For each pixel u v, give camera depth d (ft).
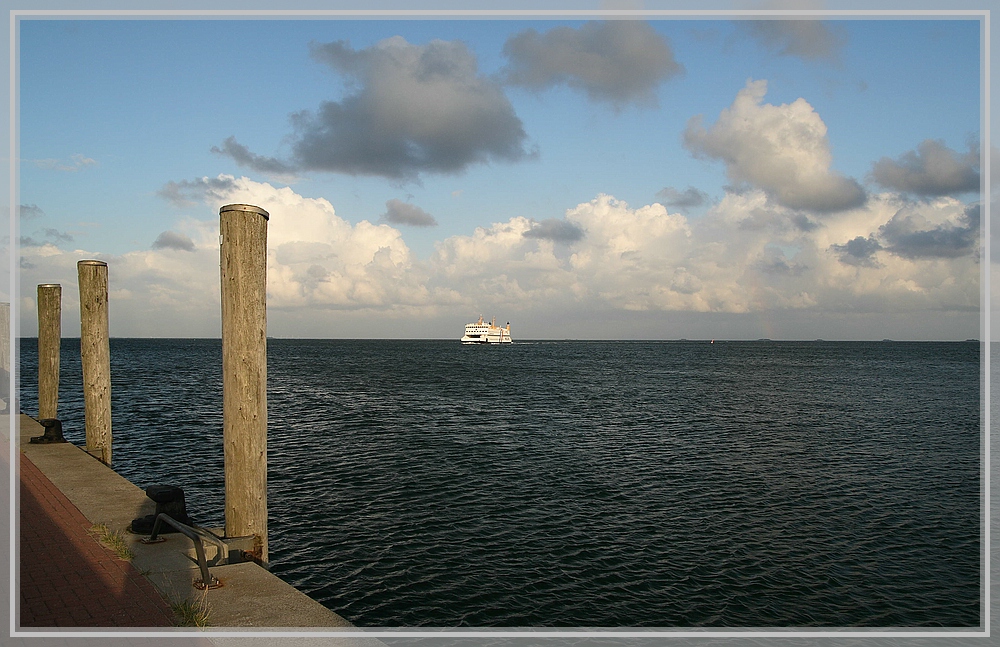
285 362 312.09
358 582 34.86
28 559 18.71
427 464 63.52
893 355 500.74
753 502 52.65
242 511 19.01
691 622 31.78
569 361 353.72
